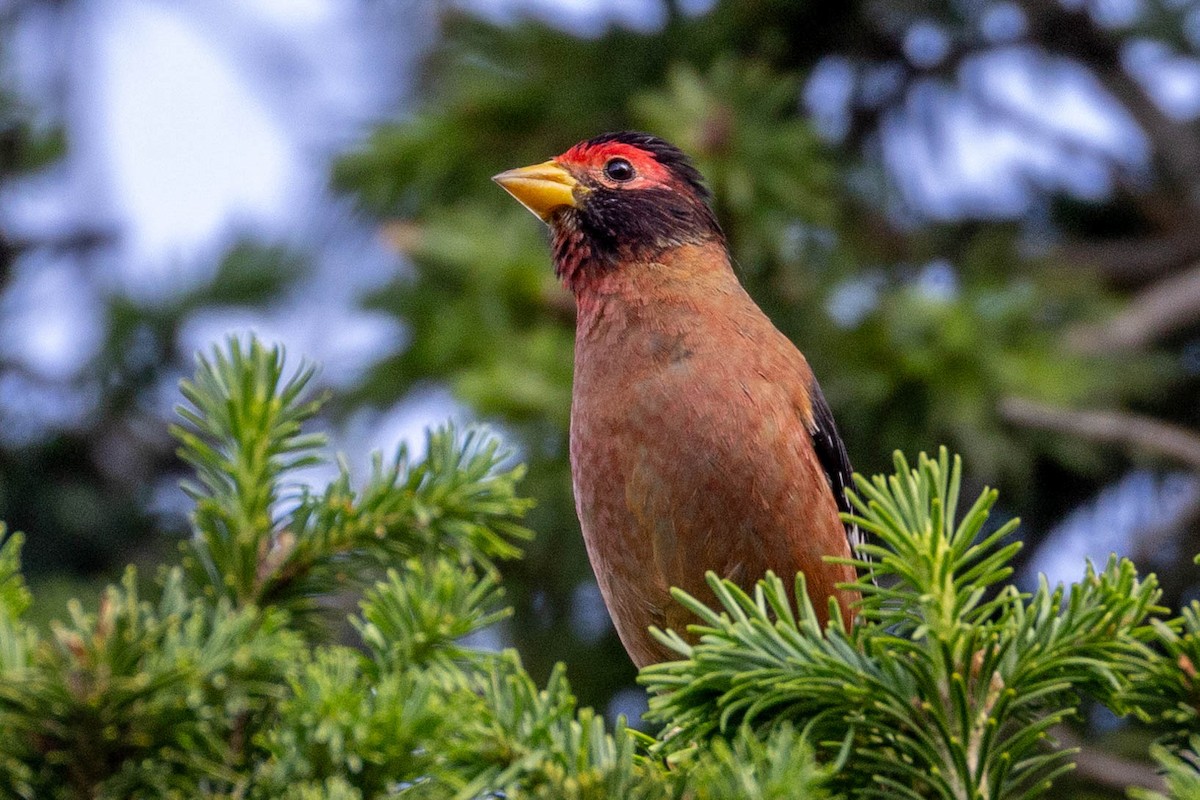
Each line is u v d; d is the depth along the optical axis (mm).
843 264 12109
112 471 12977
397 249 12172
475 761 4648
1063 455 11930
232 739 4934
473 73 13359
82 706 4363
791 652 5035
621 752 4637
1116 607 4883
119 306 13148
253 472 5539
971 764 4914
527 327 12086
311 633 5676
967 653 4906
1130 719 11305
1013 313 11617
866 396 11492
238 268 13406
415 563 5371
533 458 11523
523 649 12117
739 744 4941
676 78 11938
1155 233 14203
